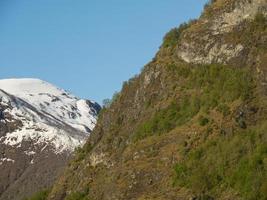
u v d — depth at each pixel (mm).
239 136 146750
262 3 176500
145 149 160500
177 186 144375
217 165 142750
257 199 131875
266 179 134125
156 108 174375
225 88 163375
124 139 174625
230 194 136000
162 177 149500
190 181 142500
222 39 177500
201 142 152125
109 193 156000
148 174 152125
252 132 146250
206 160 145750
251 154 141000
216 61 175375
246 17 177125
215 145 148875
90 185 167875
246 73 165125
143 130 168375
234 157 142750
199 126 157250
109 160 170625
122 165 161375
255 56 167750
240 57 170750
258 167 137375
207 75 172250
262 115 151375
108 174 164625
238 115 152875
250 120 151500
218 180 140750
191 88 173375
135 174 153750
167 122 165875
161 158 154375
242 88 159875
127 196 150625
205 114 160125
